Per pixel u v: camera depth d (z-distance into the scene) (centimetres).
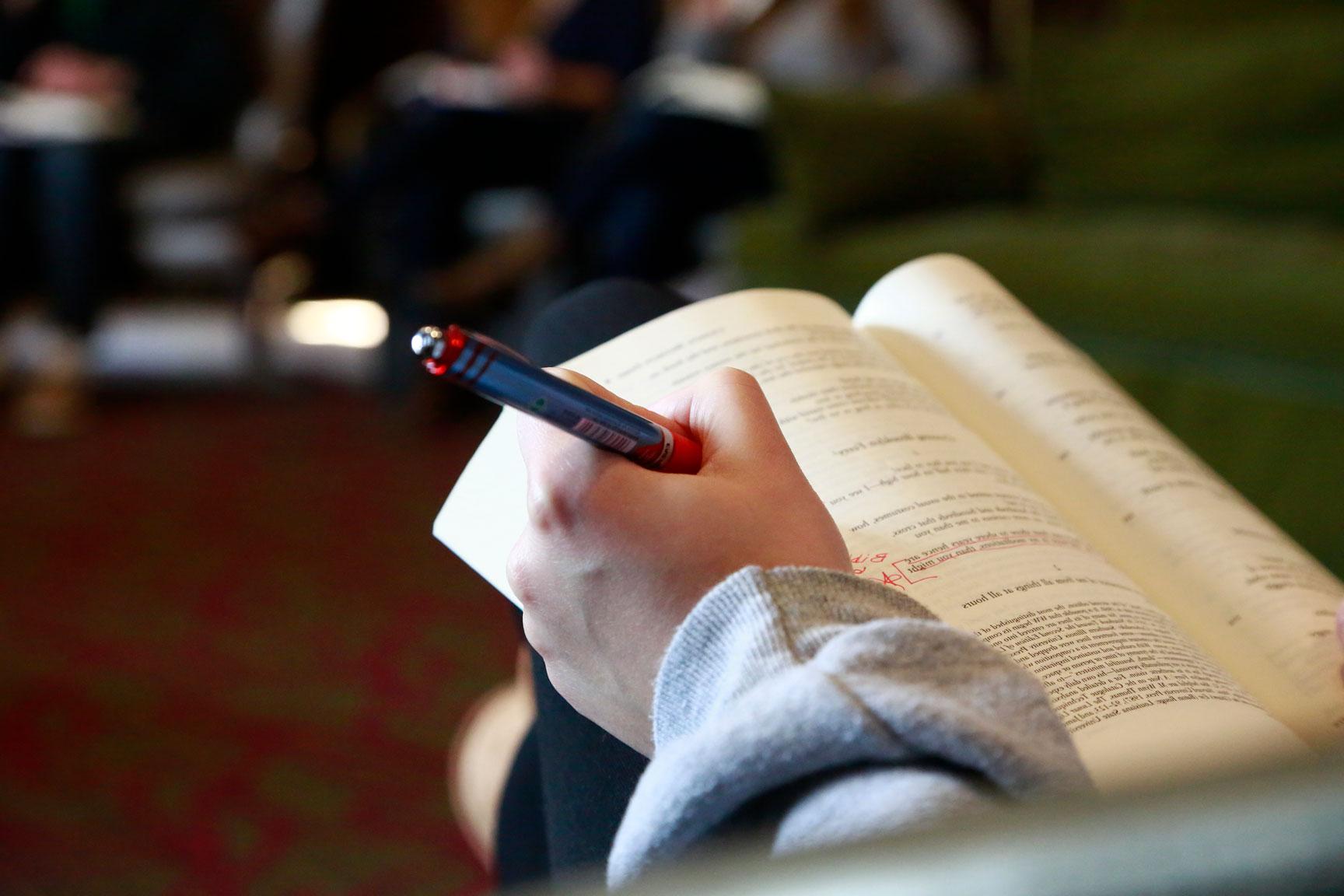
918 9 255
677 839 26
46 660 149
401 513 209
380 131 280
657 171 238
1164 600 49
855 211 193
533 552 33
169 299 375
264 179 307
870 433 48
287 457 244
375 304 360
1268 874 11
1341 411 127
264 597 170
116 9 312
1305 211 175
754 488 34
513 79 275
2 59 313
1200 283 140
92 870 107
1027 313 63
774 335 53
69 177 276
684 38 288
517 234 272
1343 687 43
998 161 209
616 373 52
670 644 31
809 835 25
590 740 45
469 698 141
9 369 314
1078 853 11
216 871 107
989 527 44
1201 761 13
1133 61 196
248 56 339
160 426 268
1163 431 59
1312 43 176
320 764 126
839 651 28
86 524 201
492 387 29
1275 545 52
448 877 106
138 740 131
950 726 25
